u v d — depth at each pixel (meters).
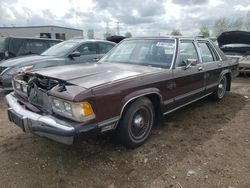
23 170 3.09
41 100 3.24
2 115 5.07
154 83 3.67
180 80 4.23
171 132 4.22
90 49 7.73
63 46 7.59
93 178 2.95
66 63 6.96
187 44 4.66
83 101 2.79
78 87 2.93
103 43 8.18
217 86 5.76
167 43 4.42
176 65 4.17
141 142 3.68
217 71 5.55
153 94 3.75
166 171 3.09
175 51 4.25
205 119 4.88
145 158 3.38
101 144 3.73
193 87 4.68
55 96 2.94
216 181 2.90
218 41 11.02
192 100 4.82
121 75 3.46
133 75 3.48
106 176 2.99
